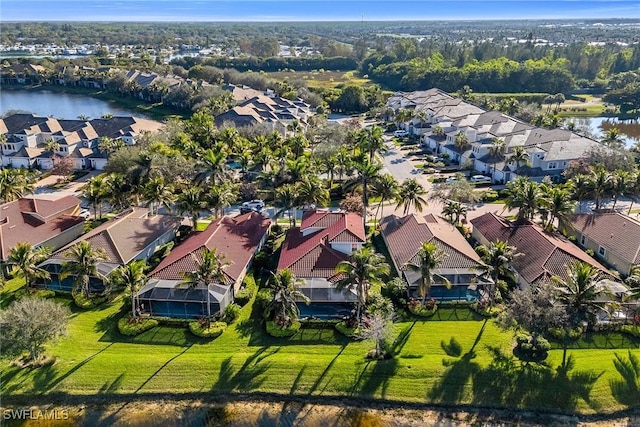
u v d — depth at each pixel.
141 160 94.00
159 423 51.28
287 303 59.03
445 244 73.31
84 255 65.19
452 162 135.25
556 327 55.94
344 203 92.38
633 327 61.44
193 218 88.62
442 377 55.28
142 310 65.88
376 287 67.88
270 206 93.88
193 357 57.88
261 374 55.84
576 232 85.00
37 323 54.25
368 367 56.44
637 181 90.62
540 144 121.06
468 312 65.81
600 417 51.72
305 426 51.00
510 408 52.66
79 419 51.59
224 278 65.00
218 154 92.62
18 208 85.81
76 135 142.50
